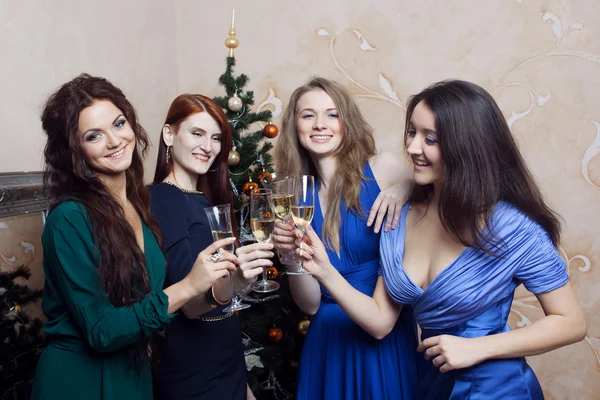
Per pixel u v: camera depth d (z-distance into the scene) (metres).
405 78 2.74
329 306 1.59
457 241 1.17
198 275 1.10
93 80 1.17
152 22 2.92
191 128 1.61
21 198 1.71
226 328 1.52
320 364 1.58
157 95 2.98
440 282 1.17
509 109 2.56
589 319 2.50
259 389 2.20
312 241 1.31
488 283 1.13
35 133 1.97
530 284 1.14
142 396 1.19
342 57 2.86
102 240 1.08
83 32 2.28
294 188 1.31
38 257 1.77
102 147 1.12
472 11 2.58
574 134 2.46
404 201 1.41
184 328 1.46
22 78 1.90
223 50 3.13
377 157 1.73
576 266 2.51
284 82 2.99
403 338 1.51
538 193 1.17
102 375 1.12
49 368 1.10
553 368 2.57
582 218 2.48
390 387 1.47
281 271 2.23
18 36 1.89
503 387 1.11
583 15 2.38
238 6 3.06
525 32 2.50
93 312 1.06
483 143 1.10
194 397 1.45
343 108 1.62
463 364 1.08
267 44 3.01
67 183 1.14
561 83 2.45
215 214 1.16
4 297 1.56
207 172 1.77
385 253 1.33
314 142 1.63
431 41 2.67
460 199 1.10
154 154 2.96
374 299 1.39
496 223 1.12
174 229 1.45
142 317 1.04
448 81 1.21
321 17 2.88
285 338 2.28
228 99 2.20
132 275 1.14
